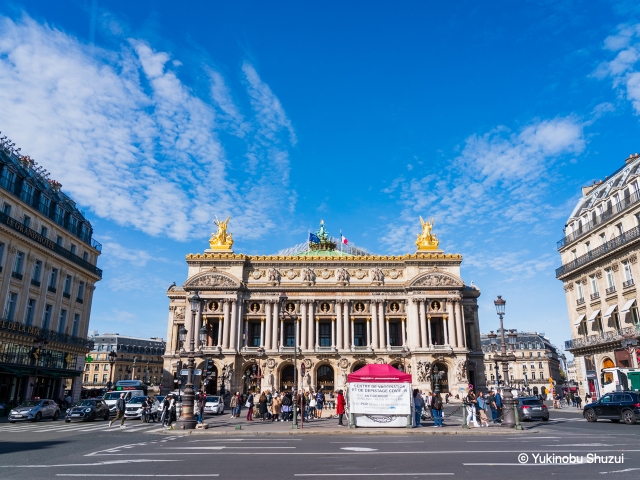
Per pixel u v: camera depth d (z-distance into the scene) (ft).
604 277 193.47
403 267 281.95
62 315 209.67
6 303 169.99
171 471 49.42
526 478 44.98
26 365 174.81
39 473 48.37
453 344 263.29
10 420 128.57
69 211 216.33
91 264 230.48
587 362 204.54
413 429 99.40
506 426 105.19
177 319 281.95
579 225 215.72
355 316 274.36
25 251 181.27
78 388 217.56
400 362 266.36
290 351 262.88
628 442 73.72
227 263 278.05
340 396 118.32
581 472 47.88
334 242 333.42
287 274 279.49
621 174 196.13
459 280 271.90
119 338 493.36
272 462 55.42
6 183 172.76
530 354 499.92
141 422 135.03
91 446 73.10
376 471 49.21
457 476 46.26
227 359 258.37
